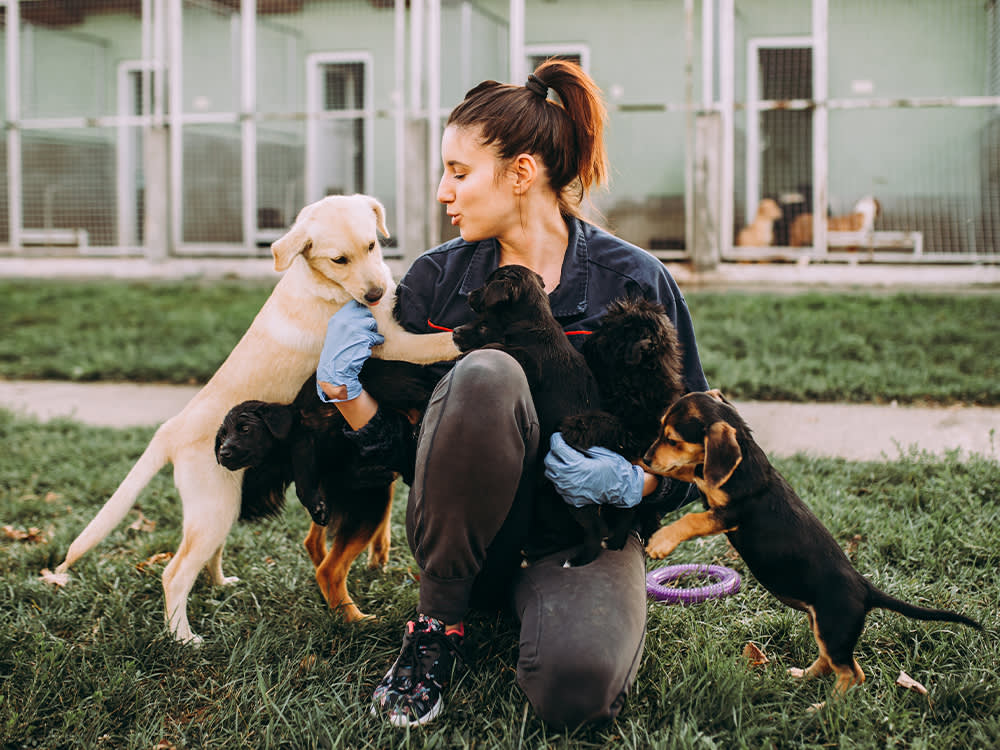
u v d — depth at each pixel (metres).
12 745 2.42
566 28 12.29
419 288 2.93
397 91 12.19
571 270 2.73
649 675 2.60
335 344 2.52
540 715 2.26
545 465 2.32
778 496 2.40
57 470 5.07
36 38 13.79
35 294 11.45
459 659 2.53
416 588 3.32
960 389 6.52
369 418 2.56
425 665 2.43
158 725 2.49
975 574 3.36
